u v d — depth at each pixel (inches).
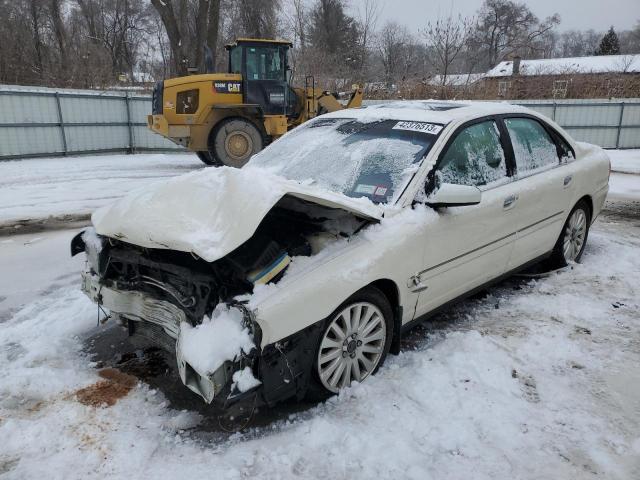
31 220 311.6
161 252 122.1
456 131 149.6
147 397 122.4
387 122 159.9
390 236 125.3
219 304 106.0
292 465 99.5
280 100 517.3
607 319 160.1
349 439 105.1
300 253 118.0
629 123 730.8
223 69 1219.9
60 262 230.4
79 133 617.9
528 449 103.7
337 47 1263.5
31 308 176.4
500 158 162.6
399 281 128.0
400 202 132.5
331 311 113.7
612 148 737.6
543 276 196.4
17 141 569.9
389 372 130.9
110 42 1724.9
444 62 791.1
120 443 106.0
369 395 121.4
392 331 132.6
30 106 572.1
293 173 154.5
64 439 107.4
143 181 446.9
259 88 507.8
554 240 189.0
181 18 917.2
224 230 106.7
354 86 586.6
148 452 103.7
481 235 150.0
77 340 152.1
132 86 1079.0
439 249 137.3
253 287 108.0
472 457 101.4
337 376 120.2
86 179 455.8
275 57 510.3
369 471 97.6
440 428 109.0
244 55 499.5
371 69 991.0
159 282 118.6
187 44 932.0
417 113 160.1
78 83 957.2
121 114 653.9
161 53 1716.3
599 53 2343.8
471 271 151.3
